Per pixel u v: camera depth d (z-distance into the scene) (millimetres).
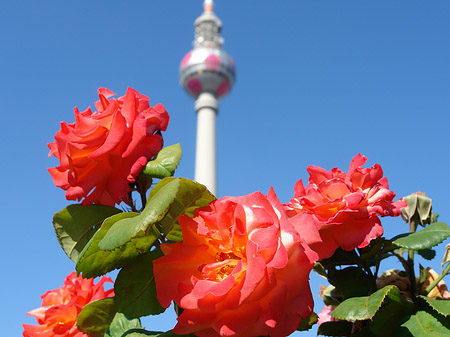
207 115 91812
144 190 2215
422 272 2607
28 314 2980
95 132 2156
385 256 2701
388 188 2570
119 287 1915
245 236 1554
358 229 2344
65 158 2105
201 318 1507
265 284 1472
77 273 1897
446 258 2609
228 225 1597
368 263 2576
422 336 2090
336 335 2508
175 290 1571
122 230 1694
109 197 2230
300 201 2438
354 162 2551
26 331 2850
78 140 2125
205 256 1638
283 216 1608
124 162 2131
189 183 1805
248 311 1494
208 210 1692
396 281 2572
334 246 2334
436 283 2529
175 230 1942
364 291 2432
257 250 1464
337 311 2113
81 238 2143
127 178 2090
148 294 1924
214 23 107812
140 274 1938
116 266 1934
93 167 2129
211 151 86688
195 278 1542
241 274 1504
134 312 1901
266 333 1489
